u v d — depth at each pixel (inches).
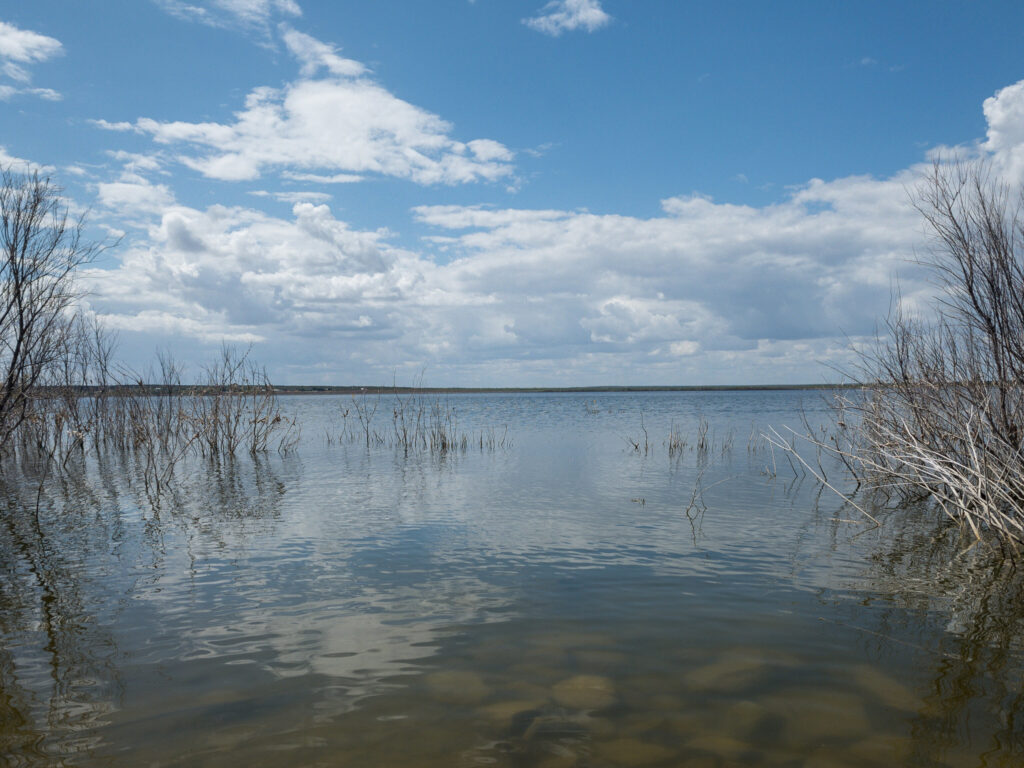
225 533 402.9
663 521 424.2
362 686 198.1
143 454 887.7
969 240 379.9
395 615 258.4
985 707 182.2
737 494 522.0
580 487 560.4
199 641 234.8
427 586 294.0
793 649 221.9
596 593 282.2
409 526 415.8
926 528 405.4
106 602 278.7
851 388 519.8
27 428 846.5
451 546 364.5
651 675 203.6
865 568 318.0
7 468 745.6
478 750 163.3
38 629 248.5
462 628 243.8
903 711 180.5
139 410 964.6
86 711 185.0
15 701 191.5
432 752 162.4
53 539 392.5
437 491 548.4
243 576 313.4
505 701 187.8
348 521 433.4
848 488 551.2
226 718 180.2
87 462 803.4
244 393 916.6
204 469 717.9
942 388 427.8
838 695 189.9
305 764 157.4
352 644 230.2
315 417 1641.2
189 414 912.9
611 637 233.6
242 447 949.8
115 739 169.8
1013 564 324.8
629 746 164.4
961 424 409.7
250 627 247.8
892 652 219.9
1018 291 365.1
